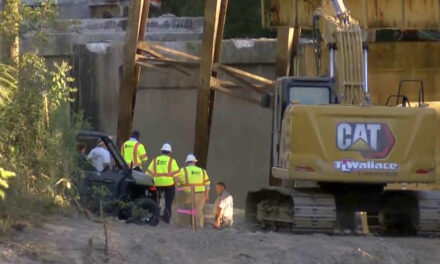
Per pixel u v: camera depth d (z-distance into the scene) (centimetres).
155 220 5600
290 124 5450
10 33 4947
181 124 9925
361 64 5875
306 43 9569
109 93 9750
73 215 4519
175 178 6538
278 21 8825
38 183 4381
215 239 4369
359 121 5447
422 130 5466
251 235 4634
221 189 6525
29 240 3738
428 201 5700
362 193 5859
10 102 4350
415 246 4944
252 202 6419
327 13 6250
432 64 9219
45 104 4600
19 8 5081
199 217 6550
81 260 3628
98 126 9738
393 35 9450
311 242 4541
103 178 5456
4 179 3528
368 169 5422
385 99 9288
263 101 6656
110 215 5338
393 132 5453
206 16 8488
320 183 5822
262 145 9856
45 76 5138
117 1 12231
